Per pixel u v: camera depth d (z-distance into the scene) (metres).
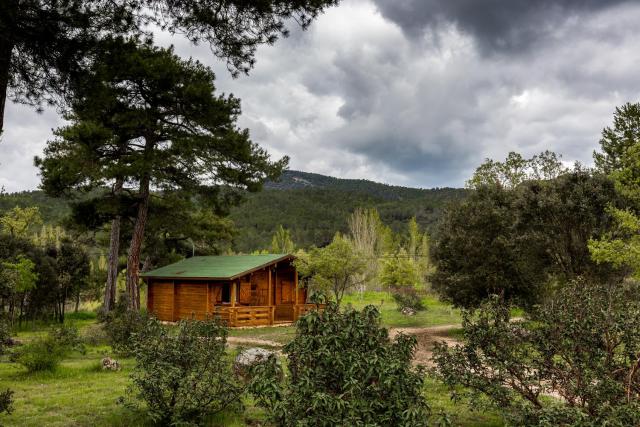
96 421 8.15
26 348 13.16
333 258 25.52
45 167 22.62
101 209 23.88
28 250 28.52
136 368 8.11
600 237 19.44
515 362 7.06
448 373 7.37
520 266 19.92
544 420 5.87
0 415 8.33
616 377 6.69
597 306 6.77
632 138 26.84
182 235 40.25
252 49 7.78
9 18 5.74
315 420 5.57
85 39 6.50
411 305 31.91
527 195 21.44
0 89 6.02
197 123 22.94
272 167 25.19
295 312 27.73
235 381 8.31
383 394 5.88
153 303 28.55
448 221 22.11
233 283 25.22
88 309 39.12
